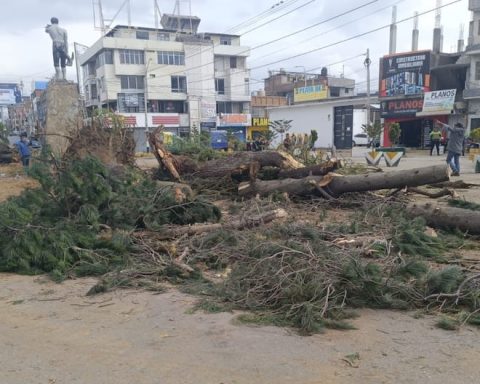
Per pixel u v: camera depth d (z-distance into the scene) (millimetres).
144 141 42750
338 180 9227
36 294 5117
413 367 3271
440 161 21750
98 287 5051
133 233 6883
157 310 4500
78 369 3373
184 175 11328
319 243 5543
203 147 14273
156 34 59812
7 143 24922
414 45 44906
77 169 7230
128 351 3637
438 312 4281
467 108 35750
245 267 5156
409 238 6121
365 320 4145
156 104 58938
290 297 4324
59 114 18812
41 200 7293
